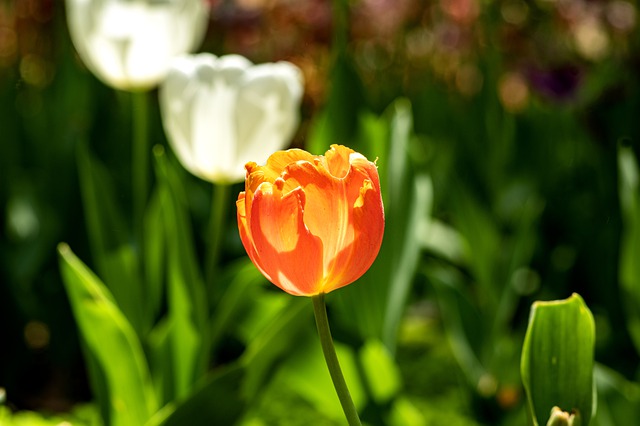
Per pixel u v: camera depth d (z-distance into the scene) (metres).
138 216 1.45
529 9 2.93
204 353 1.22
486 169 2.45
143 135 1.43
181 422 1.08
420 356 2.21
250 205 0.78
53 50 3.22
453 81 3.55
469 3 3.05
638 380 1.57
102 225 1.30
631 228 1.42
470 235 1.89
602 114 2.26
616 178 2.06
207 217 2.02
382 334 1.38
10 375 1.95
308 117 2.70
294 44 2.81
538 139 2.46
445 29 3.15
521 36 2.93
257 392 1.13
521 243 1.79
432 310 2.55
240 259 1.97
